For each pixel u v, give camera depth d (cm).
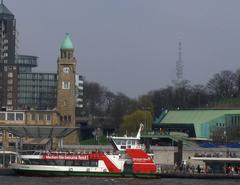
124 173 19750
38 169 19488
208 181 19412
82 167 19600
